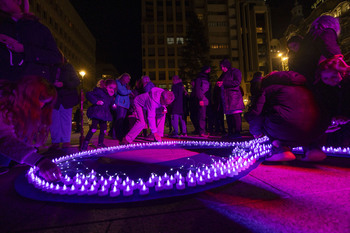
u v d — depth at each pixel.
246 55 62.41
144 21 67.50
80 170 2.69
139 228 1.24
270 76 2.99
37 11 40.41
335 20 3.22
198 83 7.01
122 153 3.90
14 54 3.18
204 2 65.94
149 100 5.02
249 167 2.52
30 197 1.73
